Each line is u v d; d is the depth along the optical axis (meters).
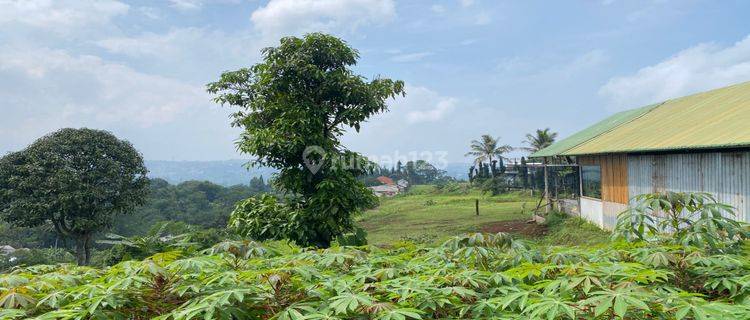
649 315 2.19
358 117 7.64
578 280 2.37
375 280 2.98
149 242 8.19
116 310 2.60
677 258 2.91
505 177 45.47
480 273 2.80
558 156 19.28
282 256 3.72
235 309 2.41
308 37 7.73
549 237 16.61
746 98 12.18
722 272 2.73
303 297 2.64
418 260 3.56
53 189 22.31
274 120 7.79
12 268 4.07
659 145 11.39
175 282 2.86
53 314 2.41
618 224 3.71
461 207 32.88
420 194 51.19
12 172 22.64
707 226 3.17
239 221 7.80
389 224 25.91
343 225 7.90
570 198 19.72
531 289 2.53
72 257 26.09
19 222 22.50
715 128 10.52
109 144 24.52
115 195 24.06
